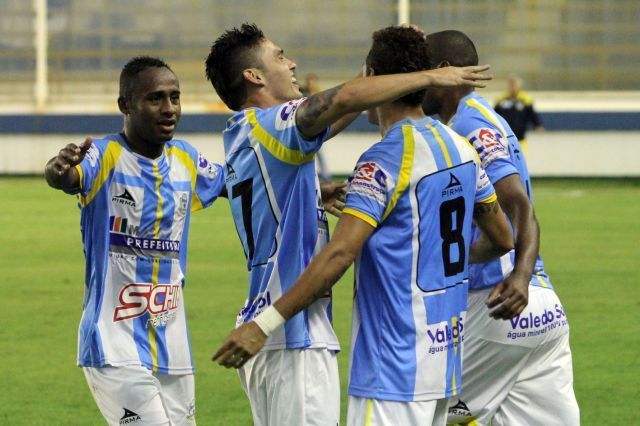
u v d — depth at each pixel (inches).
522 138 2620.6
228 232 1859.0
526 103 2605.8
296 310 468.4
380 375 487.8
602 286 1322.6
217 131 2928.2
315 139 484.1
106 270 573.0
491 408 589.6
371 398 488.7
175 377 595.2
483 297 575.8
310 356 513.0
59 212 2121.1
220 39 533.0
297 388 510.9
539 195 2432.3
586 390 864.9
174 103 574.6
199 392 866.1
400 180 478.9
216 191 608.7
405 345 487.5
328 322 521.7
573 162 2896.2
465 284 505.7
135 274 578.9
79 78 3043.8
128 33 3043.8
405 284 486.3
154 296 582.9
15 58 3009.4
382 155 480.7
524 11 3026.6
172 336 590.6
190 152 600.4
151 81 566.9
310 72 3058.6
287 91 528.7
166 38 3048.7
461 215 496.4
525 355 582.2
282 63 529.3
